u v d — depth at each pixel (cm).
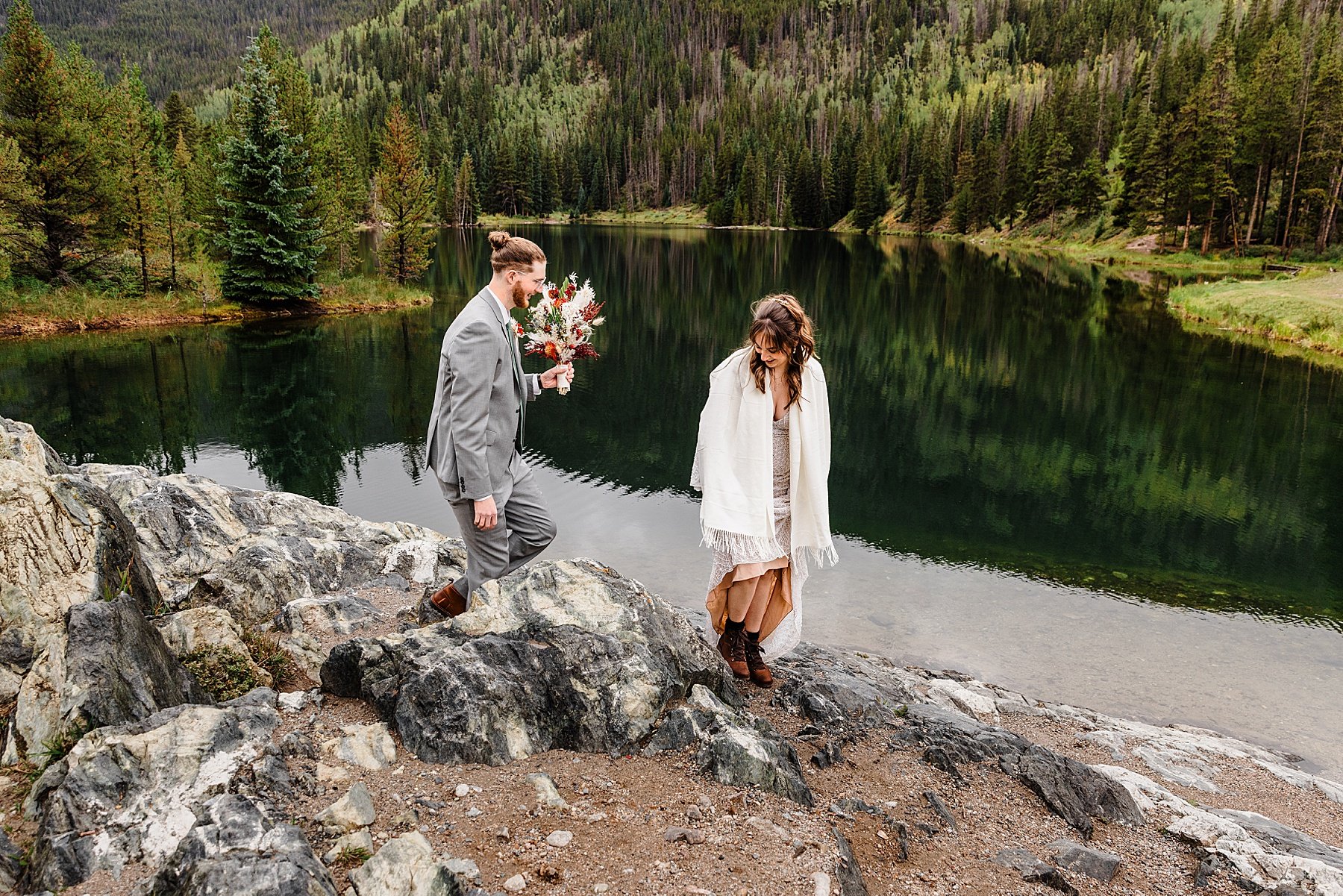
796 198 11519
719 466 368
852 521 1111
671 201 14312
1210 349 2556
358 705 346
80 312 2619
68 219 2780
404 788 284
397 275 4100
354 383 1888
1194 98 5753
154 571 521
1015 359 2392
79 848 236
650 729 327
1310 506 1228
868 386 2056
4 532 329
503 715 317
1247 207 5922
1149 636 743
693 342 2542
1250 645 732
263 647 413
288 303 3170
